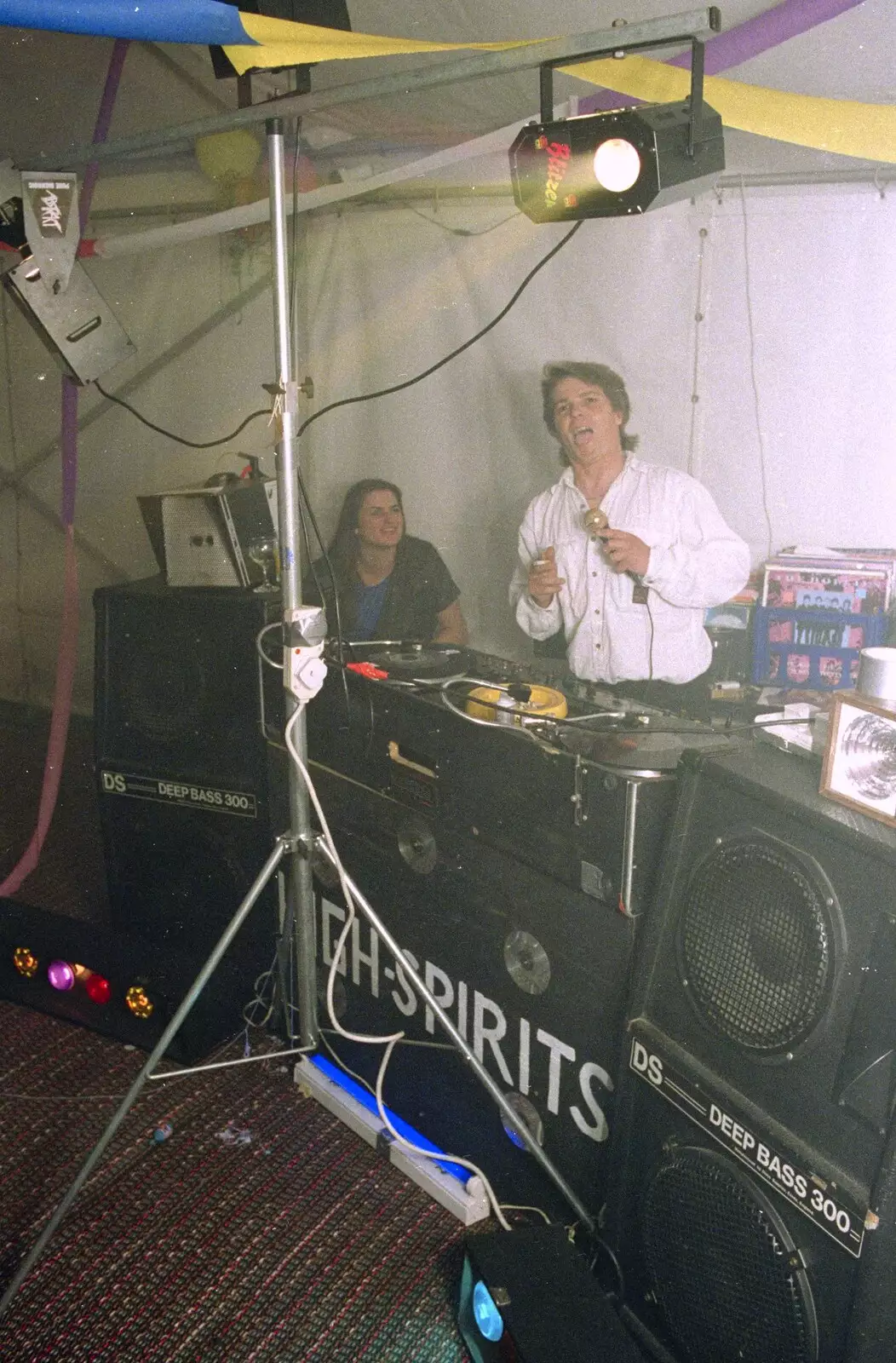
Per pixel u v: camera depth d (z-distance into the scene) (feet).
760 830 4.65
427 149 10.91
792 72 7.94
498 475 12.18
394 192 11.64
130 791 8.77
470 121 9.85
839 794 4.45
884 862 4.08
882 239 9.69
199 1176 6.77
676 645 10.19
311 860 7.04
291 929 7.36
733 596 10.46
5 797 12.75
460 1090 6.66
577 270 11.06
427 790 6.45
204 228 10.27
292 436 6.37
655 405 11.01
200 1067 6.86
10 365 14.42
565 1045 5.88
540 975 5.95
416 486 12.70
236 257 12.98
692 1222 4.97
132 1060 7.88
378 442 12.77
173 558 8.53
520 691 6.53
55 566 15.12
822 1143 4.34
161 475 14.28
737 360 10.53
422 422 12.45
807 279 10.05
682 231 10.44
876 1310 4.11
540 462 11.87
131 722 8.70
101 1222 6.39
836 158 9.62
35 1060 7.88
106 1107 7.38
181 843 8.71
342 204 11.96
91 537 14.80
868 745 4.33
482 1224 6.42
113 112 10.62
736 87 7.31
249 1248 6.23
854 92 8.06
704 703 9.61
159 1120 7.23
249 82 6.70
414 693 6.59
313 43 5.94
